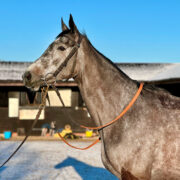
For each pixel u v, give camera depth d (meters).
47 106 15.76
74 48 2.64
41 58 2.70
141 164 2.39
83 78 2.67
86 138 14.88
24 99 15.97
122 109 2.59
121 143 2.48
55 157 8.45
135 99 2.57
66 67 2.64
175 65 18.09
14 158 8.19
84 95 2.70
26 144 12.19
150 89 2.69
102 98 2.63
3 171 6.30
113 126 2.57
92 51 2.69
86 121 15.77
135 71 17.66
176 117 2.45
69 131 14.80
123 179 2.49
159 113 2.49
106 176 5.84
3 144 12.16
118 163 2.49
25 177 5.71
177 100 2.57
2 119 15.93
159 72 17.00
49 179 5.54
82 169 6.59
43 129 15.55
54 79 2.65
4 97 16.05
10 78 15.16
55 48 2.67
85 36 2.71
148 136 2.42
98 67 2.66
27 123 15.84
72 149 10.47
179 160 2.31
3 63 18.48
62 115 15.73
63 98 15.75
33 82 2.67
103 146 2.65
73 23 2.69
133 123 2.49
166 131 2.40
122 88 2.65
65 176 5.82
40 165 7.11
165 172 2.34
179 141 2.35
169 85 14.12
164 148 2.36
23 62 18.84
